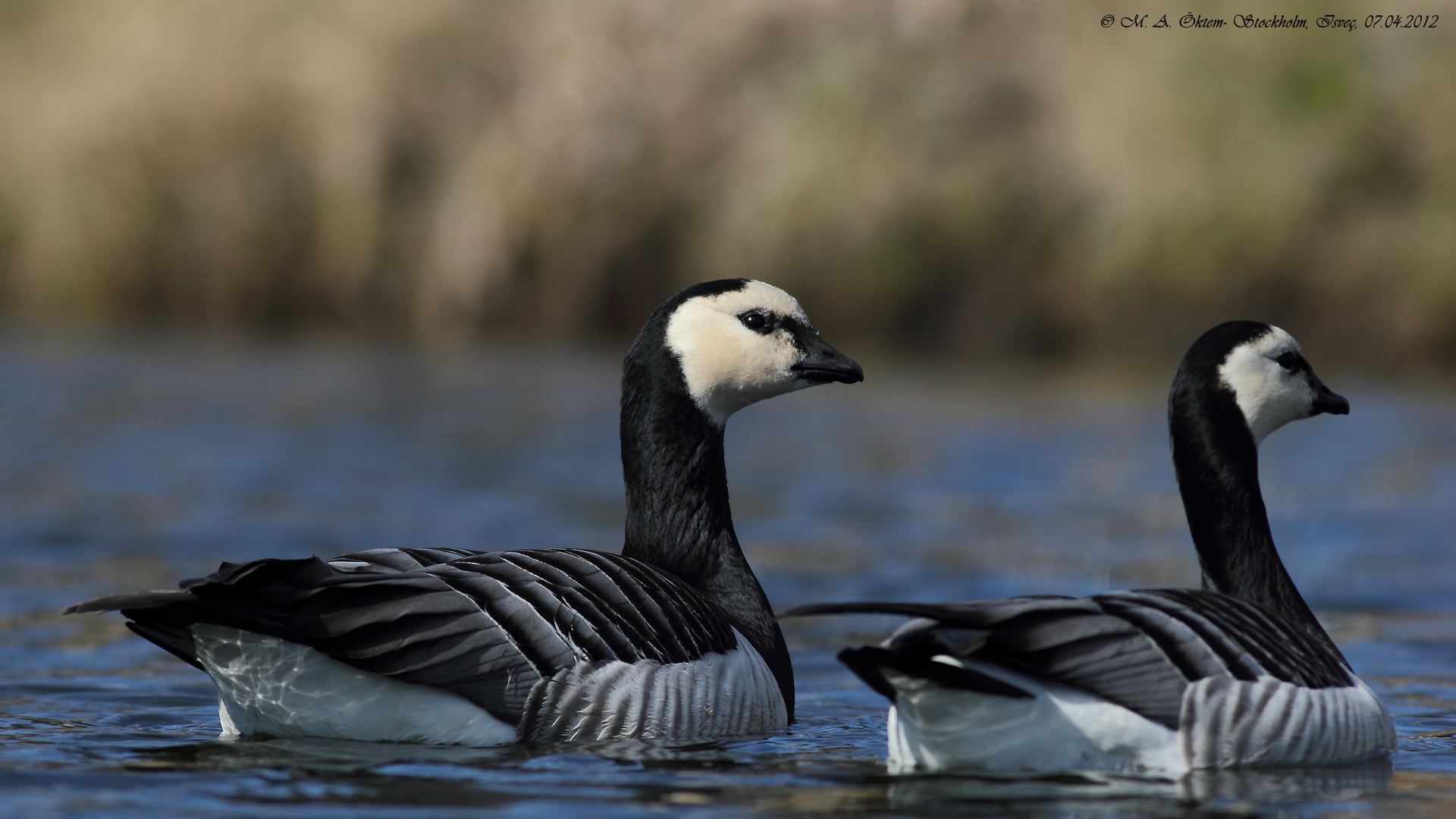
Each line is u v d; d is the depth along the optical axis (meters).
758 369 8.31
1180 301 28.80
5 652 9.49
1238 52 28.50
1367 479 17.05
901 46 30.58
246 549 12.68
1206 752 6.44
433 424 20.11
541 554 7.36
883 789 6.20
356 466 16.98
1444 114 27.17
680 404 8.34
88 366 25.34
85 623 10.38
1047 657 6.22
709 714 7.25
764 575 12.07
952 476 17.16
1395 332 27.28
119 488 15.55
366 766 6.49
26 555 12.45
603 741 6.99
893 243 30.28
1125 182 28.80
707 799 6.04
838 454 18.66
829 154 30.39
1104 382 25.28
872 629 10.71
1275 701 6.56
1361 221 27.72
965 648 6.18
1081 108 29.28
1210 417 7.91
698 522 8.31
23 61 33.53
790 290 30.50
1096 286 29.20
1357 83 27.81
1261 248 28.08
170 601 6.35
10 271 32.97
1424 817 5.91
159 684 8.64
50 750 6.84
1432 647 9.99
